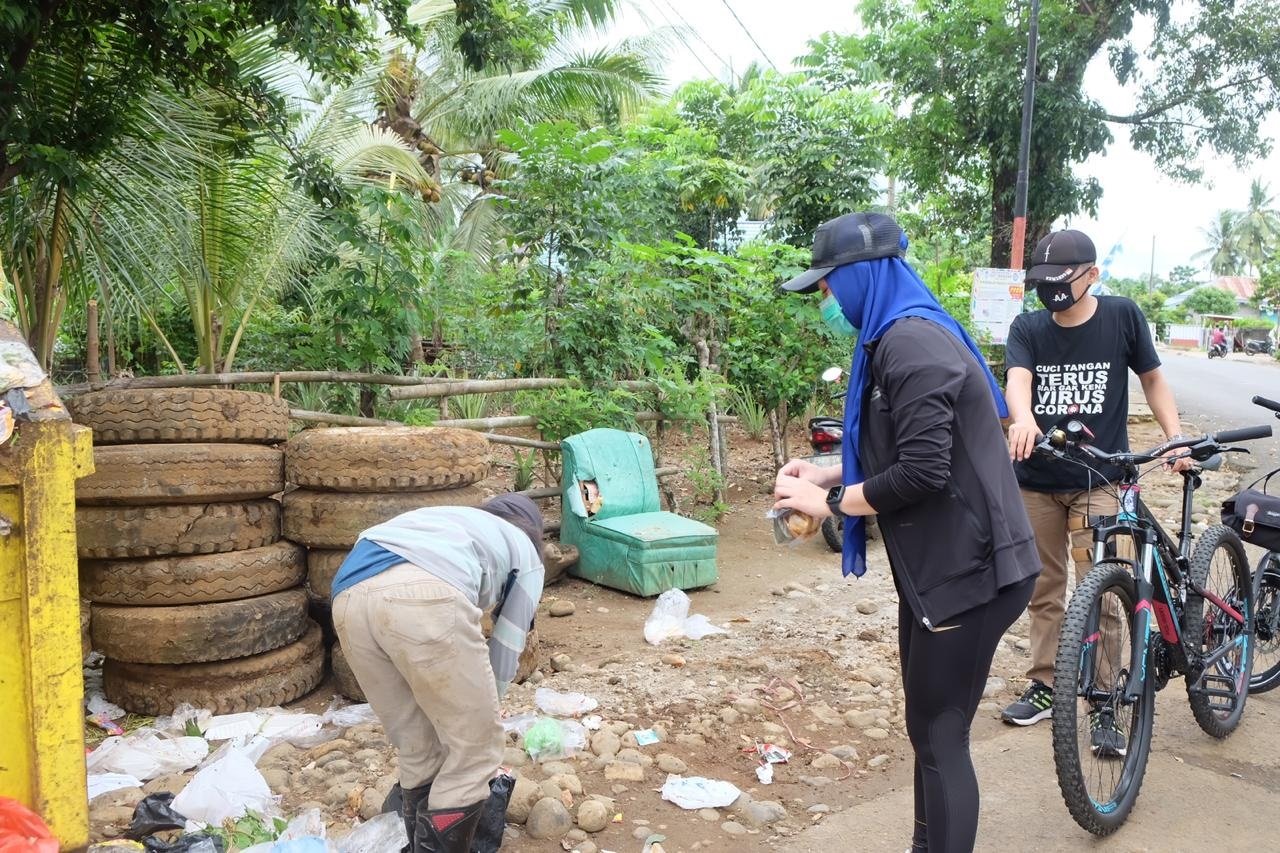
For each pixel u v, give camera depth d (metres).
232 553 4.02
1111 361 3.89
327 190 6.13
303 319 7.48
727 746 3.81
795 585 6.12
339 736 3.85
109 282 6.15
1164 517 7.69
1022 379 3.95
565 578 6.31
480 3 6.56
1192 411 15.43
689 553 5.96
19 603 2.24
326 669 4.45
